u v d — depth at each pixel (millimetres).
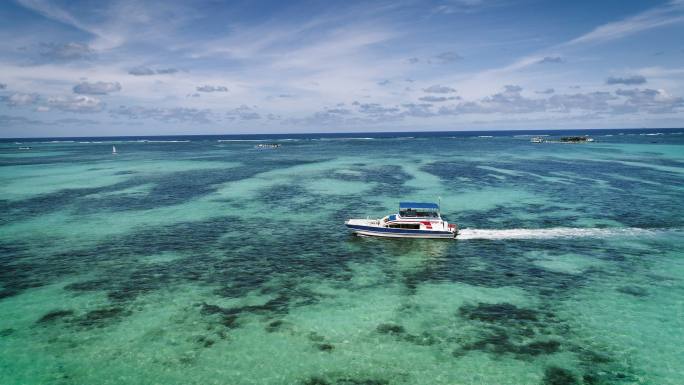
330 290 22625
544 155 98750
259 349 17016
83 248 29578
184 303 21031
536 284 23188
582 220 36125
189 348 17078
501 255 27969
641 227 33781
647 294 21719
